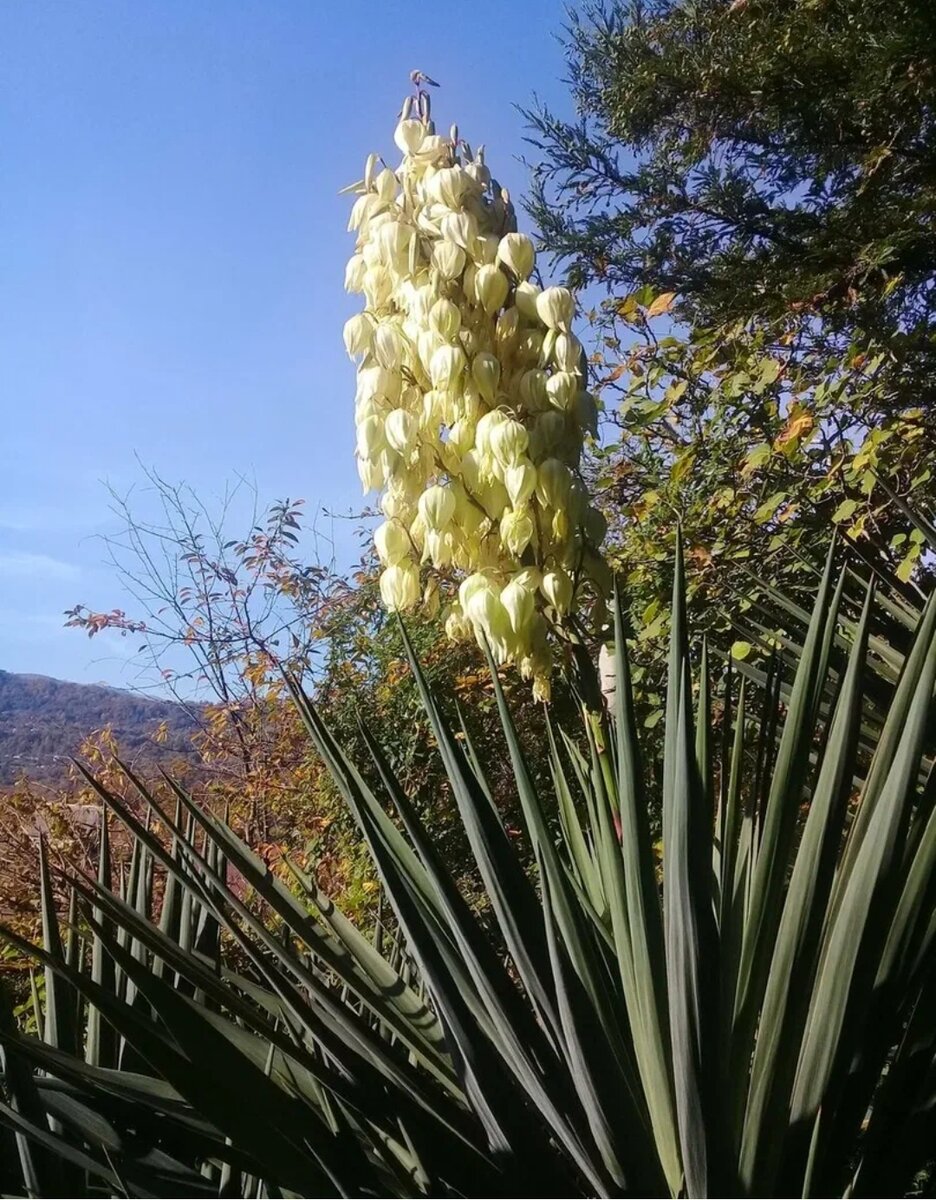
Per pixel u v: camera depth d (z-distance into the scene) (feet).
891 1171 3.73
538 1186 3.73
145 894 6.16
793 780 3.85
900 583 7.51
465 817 4.04
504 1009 3.78
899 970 3.78
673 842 3.36
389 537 5.89
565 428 5.65
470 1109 4.37
